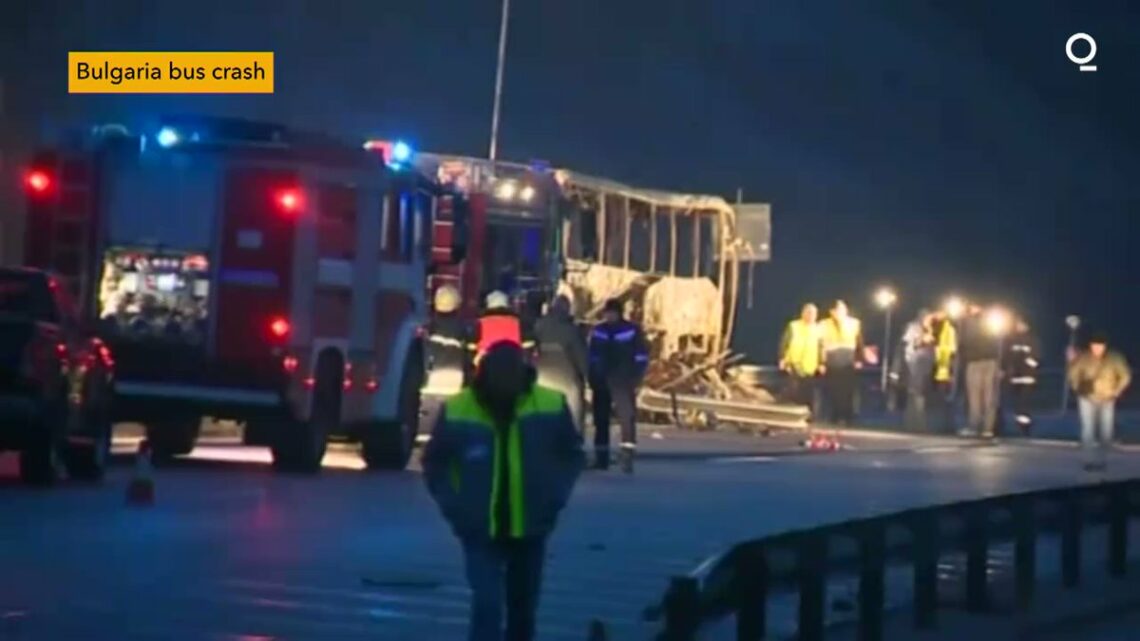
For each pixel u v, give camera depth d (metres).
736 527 65.31
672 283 130.12
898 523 44.34
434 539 58.44
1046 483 89.88
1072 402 176.12
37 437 67.94
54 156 76.62
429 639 43.06
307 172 76.25
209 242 75.88
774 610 48.75
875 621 42.69
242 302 75.88
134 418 77.25
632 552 58.28
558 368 83.75
